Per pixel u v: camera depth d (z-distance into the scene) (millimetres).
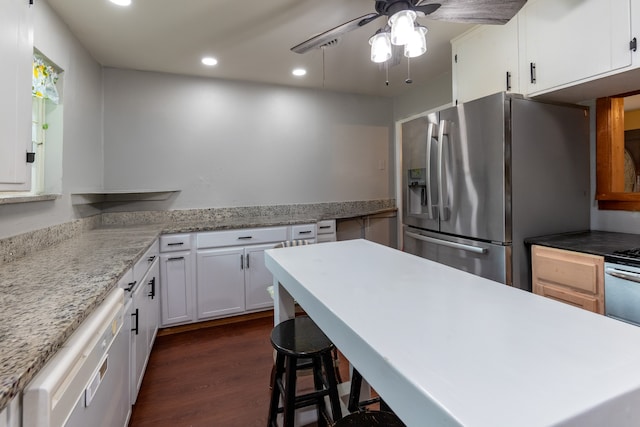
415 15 1424
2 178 1113
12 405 614
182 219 3262
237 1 2008
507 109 1925
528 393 479
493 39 2240
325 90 3838
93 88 2771
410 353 595
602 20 1676
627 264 1453
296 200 3746
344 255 1453
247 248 2965
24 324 822
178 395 1900
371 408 1649
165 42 2531
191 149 3299
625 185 2072
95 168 2818
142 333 1949
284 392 1287
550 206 2068
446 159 2303
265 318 3066
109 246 1895
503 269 1945
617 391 481
